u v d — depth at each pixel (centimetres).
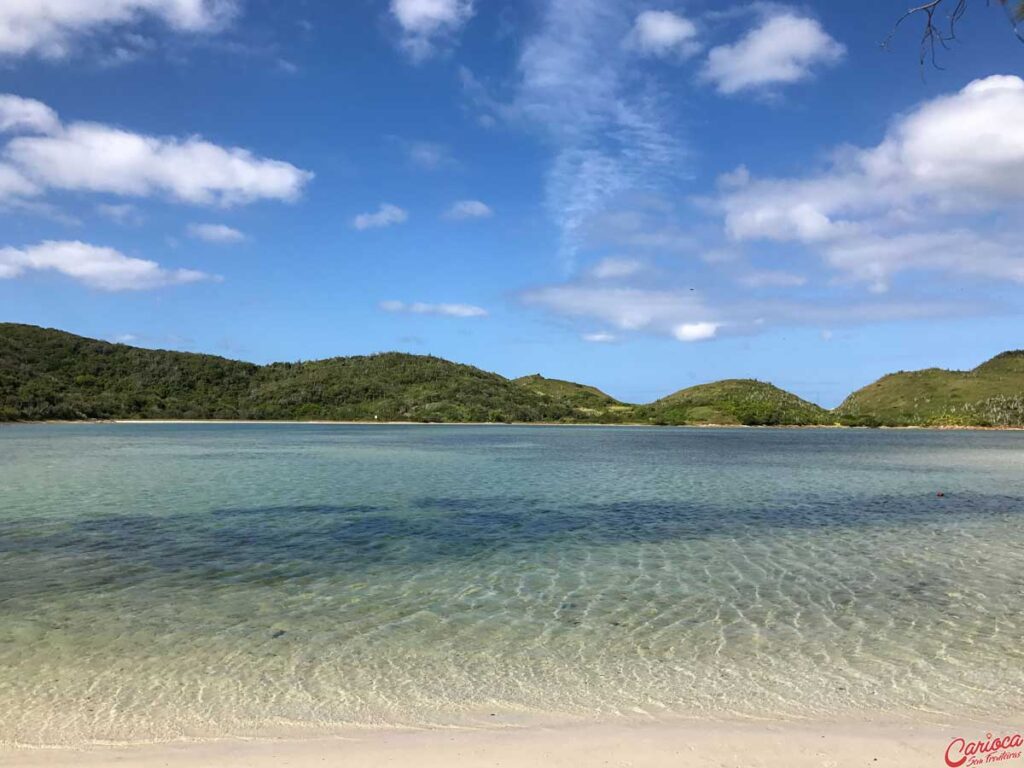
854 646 1046
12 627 1124
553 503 2727
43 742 718
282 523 2180
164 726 760
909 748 713
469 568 1580
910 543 1917
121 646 1034
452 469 4325
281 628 1128
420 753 695
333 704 824
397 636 1090
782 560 1681
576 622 1168
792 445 8856
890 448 8262
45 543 1831
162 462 4628
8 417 12900
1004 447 8694
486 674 927
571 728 759
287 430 12519
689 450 7169
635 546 1853
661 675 925
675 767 668
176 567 1570
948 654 1011
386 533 2025
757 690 874
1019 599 1323
